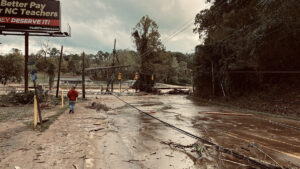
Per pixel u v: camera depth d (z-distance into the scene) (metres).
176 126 8.65
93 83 76.19
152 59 46.25
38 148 4.82
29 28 17.42
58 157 4.25
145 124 9.08
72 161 4.06
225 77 21.16
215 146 5.48
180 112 13.73
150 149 5.32
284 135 7.12
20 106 14.17
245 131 7.77
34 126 7.09
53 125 7.67
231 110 15.12
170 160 4.52
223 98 21.62
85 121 8.90
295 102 13.50
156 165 4.20
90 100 22.30
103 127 7.81
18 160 4.02
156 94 39.34
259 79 18.75
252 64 17.64
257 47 15.16
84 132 6.67
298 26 12.86
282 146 5.77
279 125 9.08
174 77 90.00
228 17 19.95
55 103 16.14
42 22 17.72
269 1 12.53
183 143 5.96
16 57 46.78
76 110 12.94
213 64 23.42
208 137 6.75
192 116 11.90
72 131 6.76
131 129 7.91
